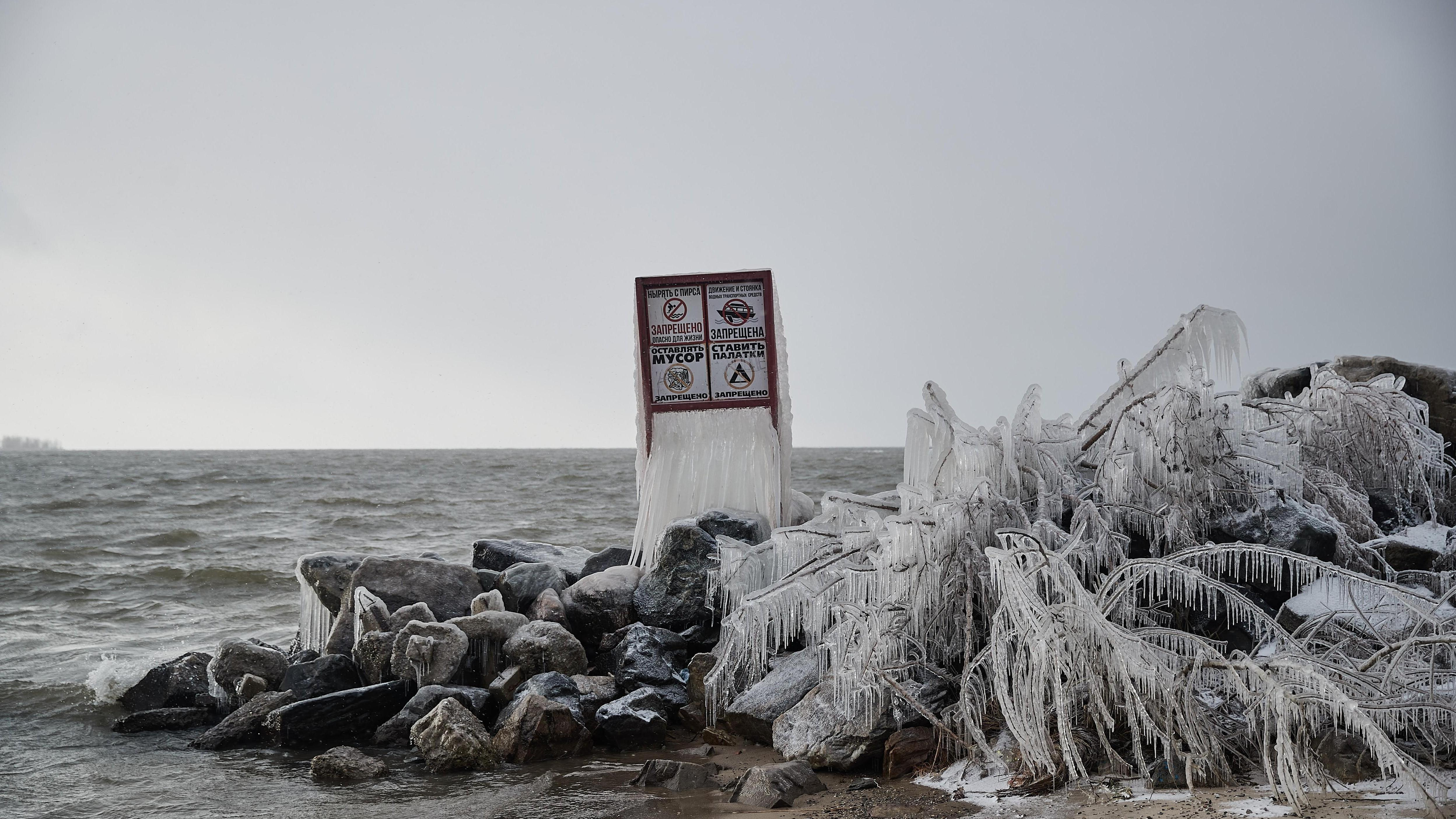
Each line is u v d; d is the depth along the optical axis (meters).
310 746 7.43
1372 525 7.84
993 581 6.18
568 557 11.31
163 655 11.52
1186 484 7.07
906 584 6.43
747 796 5.54
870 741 5.95
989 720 5.95
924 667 6.39
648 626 8.74
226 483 60.25
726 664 7.27
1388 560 7.18
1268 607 6.67
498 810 5.59
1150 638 5.78
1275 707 4.69
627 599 9.08
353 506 39.66
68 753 7.47
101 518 34.84
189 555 23.16
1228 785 4.99
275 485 57.41
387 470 83.94
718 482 10.27
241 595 16.64
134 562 21.19
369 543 25.36
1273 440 7.76
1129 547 6.82
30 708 9.09
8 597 16.39
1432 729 4.95
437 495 47.28
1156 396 7.55
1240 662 5.01
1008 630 5.88
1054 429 8.26
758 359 10.41
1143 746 5.46
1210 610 6.54
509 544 11.35
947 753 5.90
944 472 7.91
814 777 5.74
